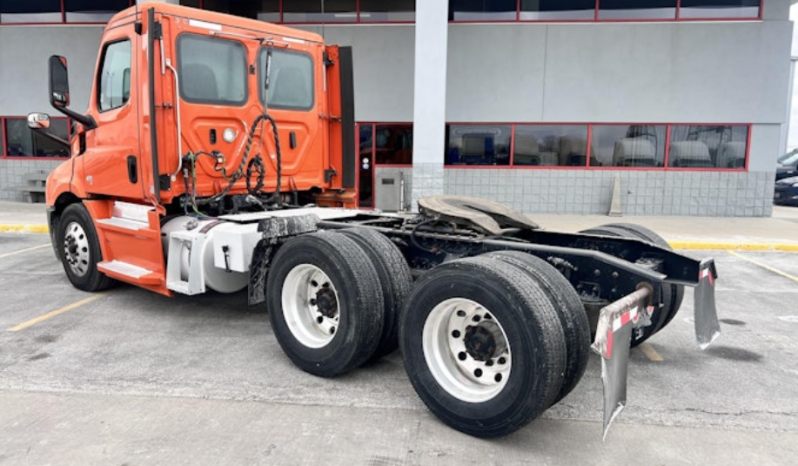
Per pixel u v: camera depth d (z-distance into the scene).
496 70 13.55
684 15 13.15
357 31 13.66
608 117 13.50
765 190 13.50
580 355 3.22
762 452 3.27
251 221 5.09
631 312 3.24
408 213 5.77
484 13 13.44
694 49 13.16
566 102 13.54
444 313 3.51
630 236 4.96
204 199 5.41
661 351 4.89
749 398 3.97
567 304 3.21
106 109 5.70
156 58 4.98
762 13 12.94
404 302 3.66
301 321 4.32
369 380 4.18
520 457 3.17
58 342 4.85
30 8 14.25
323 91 6.43
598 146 13.67
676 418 3.66
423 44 10.79
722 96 13.27
